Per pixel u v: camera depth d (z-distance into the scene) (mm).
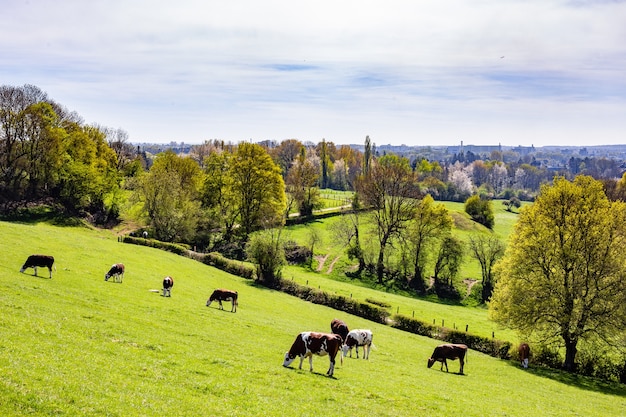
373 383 25844
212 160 108188
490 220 147000
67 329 23578
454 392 28234
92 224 97938
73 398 15172
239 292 57625
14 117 94562
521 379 38875
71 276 39906
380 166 103312
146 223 92562
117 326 26891
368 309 60219
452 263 93750
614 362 46719
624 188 121750
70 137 103562
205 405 17281
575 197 47562
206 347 26859
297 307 56969
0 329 20719
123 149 134125
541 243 47781
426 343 49594
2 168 96750
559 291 46250
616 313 43375
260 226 96938
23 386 15047
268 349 30047
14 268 37625
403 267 95938
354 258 102125
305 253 101438
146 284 46000
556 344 50188
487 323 66125
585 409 31172
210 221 96625
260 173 95562
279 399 19656
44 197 100625
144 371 19953
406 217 97750
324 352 25672
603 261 44656
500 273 53312
